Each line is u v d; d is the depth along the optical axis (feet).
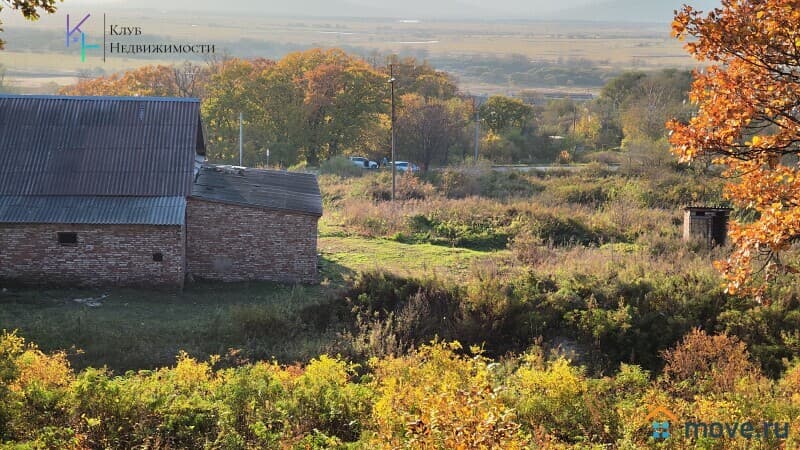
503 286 80.74
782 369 65.87
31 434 37.99
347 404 44.60
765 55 38.70
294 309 78.07
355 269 96.73
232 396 44.39
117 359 64.39
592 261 91.56
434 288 81.00
